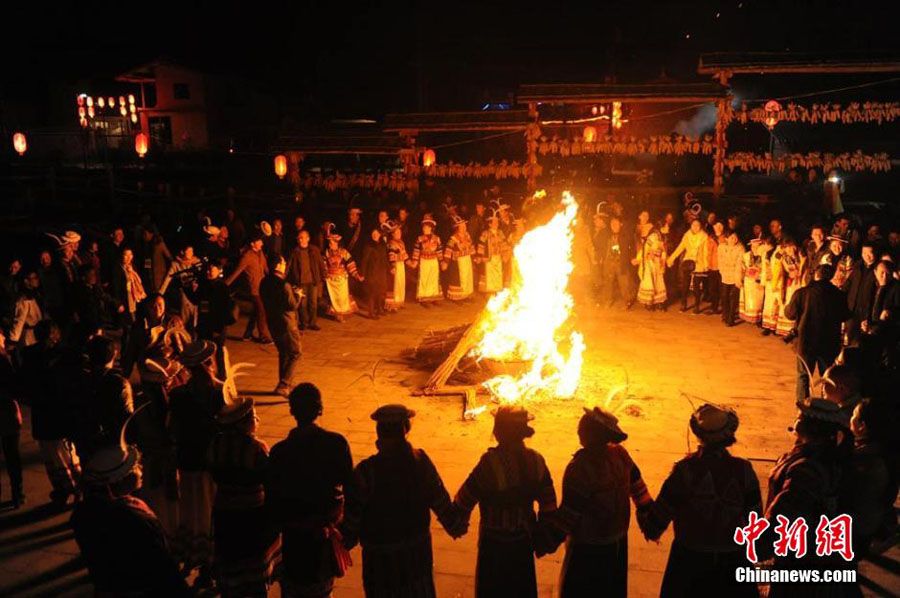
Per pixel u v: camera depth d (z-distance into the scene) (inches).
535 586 187.0
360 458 327.3
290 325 404.2
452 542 256.8
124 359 328.8
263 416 381.4
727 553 172.1
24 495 296.5
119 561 154.7
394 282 606.9
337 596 227.3
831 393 225.3
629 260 603.8
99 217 865.5
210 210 839.1
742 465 172.4
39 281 484.7
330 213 746.8
